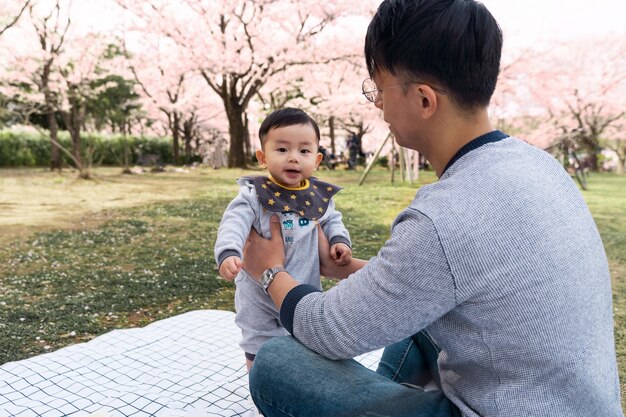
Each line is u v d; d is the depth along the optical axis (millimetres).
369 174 15695
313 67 20359
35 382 2109
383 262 1015
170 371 2227
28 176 13867
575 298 940
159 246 5082
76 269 4188
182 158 24391
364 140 26672
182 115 25500
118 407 1918
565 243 951
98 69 18984
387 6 1092
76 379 2139
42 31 14125
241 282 1836
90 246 5062
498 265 920
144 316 3160
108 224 6312
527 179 980
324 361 1200
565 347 931
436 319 998
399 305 985
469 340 994
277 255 1456
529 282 919
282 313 1209
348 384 1146
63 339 2758
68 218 6770
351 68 20359
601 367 981
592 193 10250
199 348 2467
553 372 938
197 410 1906
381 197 9148
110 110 21562
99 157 20469
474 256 923
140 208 7715
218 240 1579
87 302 3371
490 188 960
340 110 20625
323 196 1879
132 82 21516
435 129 1101
